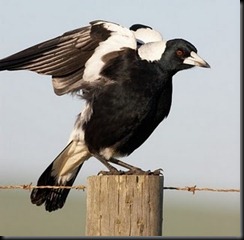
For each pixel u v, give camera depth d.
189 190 13.08
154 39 15.53
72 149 15.25
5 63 14.76
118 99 14.83
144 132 15.16
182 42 15.13
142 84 14.88
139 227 11.98
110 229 12.01
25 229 33.56
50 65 14.98
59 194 15.31
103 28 15.09
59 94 15.02
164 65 15.04
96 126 14.94
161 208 12.09
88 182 12.16
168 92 15.19
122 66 14.91
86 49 15.02
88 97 14.94
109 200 12.03
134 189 11.99
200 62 15.04
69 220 36.34
